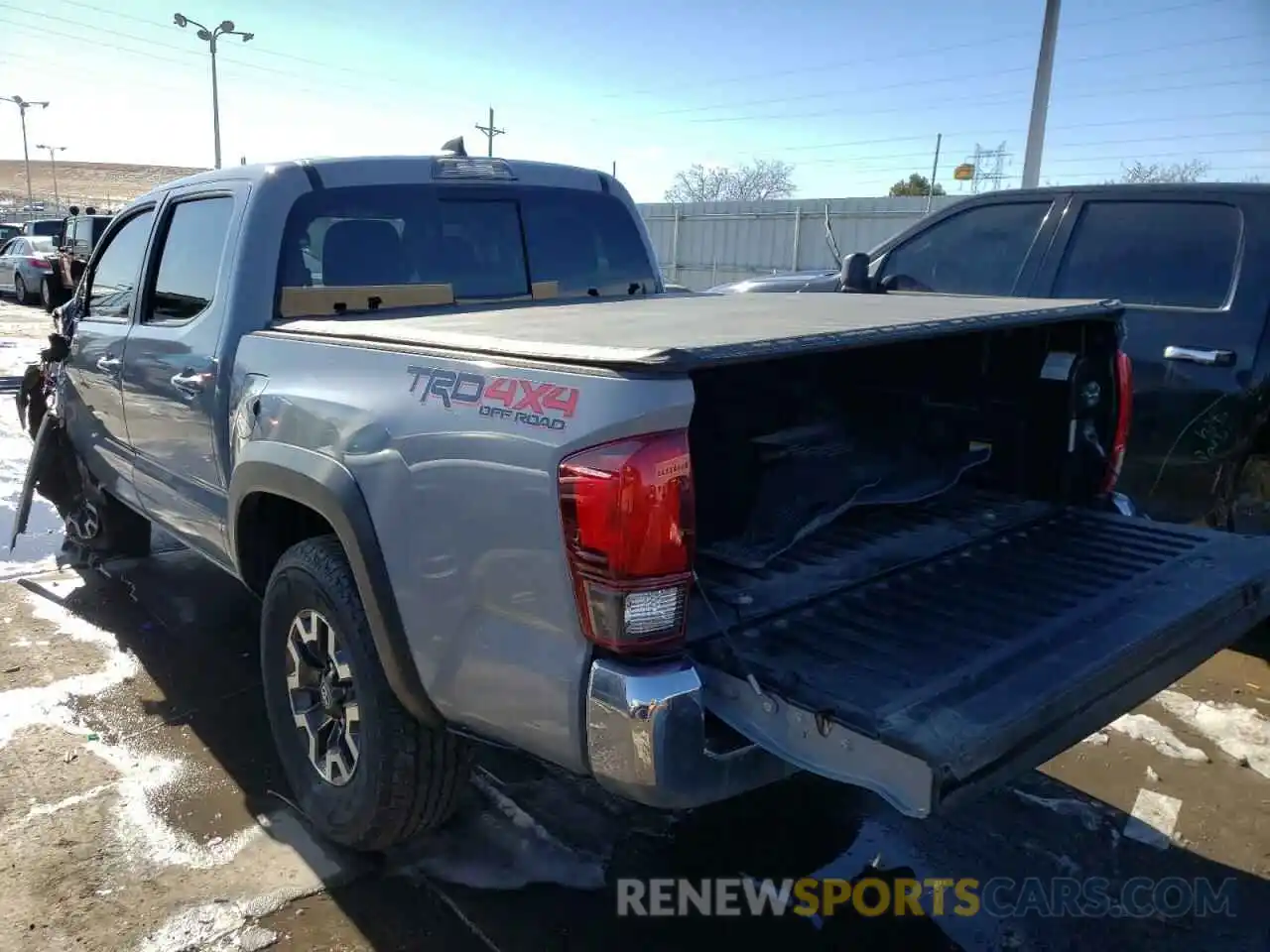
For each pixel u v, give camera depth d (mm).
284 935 2590
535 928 2641
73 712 3744
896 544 2889
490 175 3973
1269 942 2627
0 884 2754
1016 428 3322
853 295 4176
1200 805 3256
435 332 2570
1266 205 4250
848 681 2055
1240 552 2879
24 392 5531
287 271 3387
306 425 2740
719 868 2912
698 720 1988
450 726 2496
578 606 2031
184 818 3094
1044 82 17422
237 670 4109
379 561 2467
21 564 5332
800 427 3070
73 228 19266
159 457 3951
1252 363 4086
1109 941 2627
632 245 4480
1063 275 4887
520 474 2098
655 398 1944
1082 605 2496
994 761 1914
